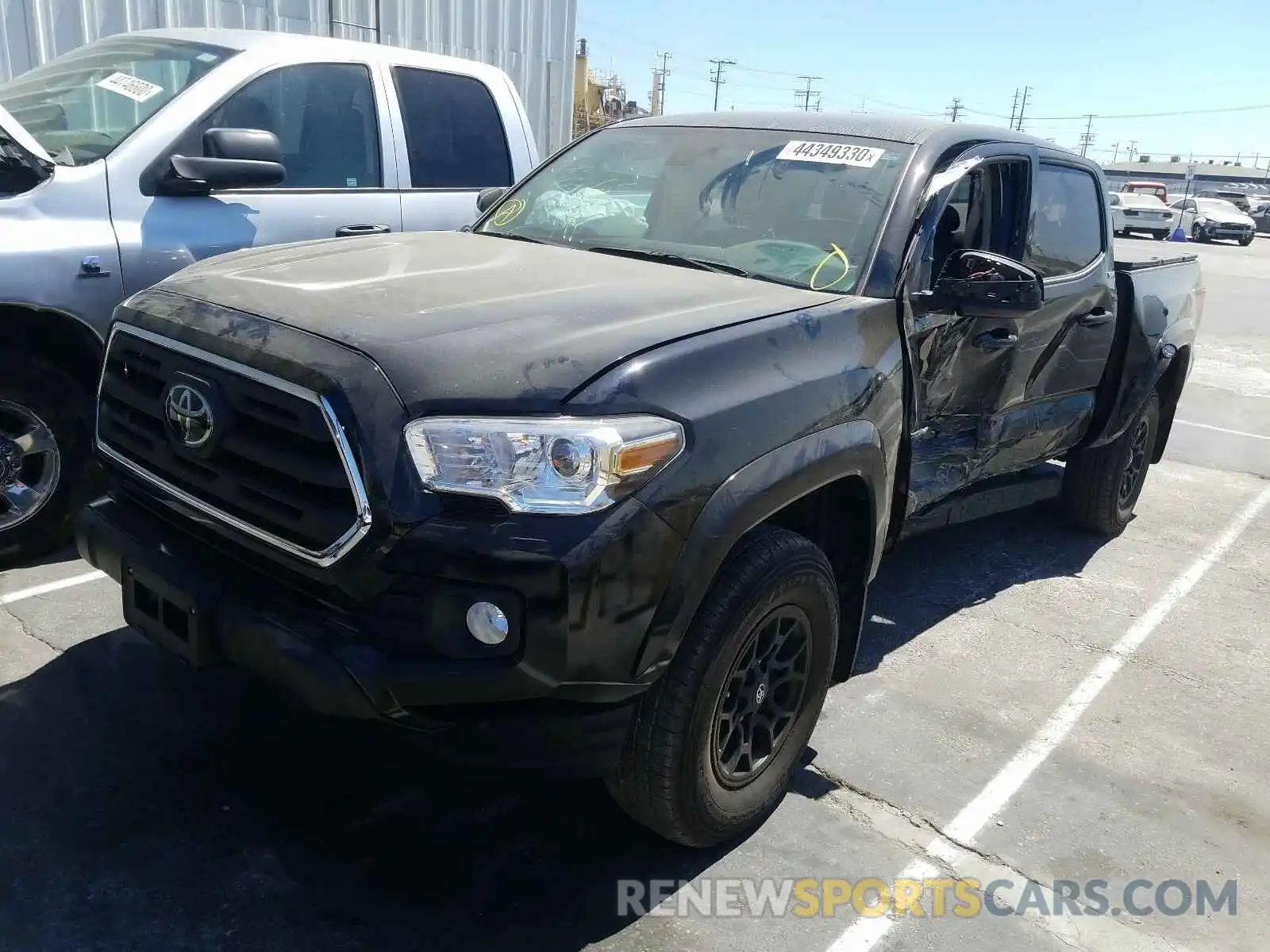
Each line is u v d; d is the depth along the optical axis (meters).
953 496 4.28
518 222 3.98
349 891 2.54
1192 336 5.61
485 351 2.34
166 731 3.10
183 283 2.89
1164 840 3.06
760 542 2.64
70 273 3.87
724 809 2.75
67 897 2.43
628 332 2.49
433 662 2.19
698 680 2.49
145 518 2.75
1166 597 4.98
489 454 2.18
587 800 2.99
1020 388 4.19
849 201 3.44
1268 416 9.41
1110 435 5.11
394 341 2.35
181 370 2.56
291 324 2.48
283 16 9.04
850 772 3.27
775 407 2.58
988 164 3.85
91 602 3.87
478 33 10.77
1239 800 3.31
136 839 2.64
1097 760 3.47
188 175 4.14
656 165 3.92
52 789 2.80
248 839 2.68
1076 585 5.04
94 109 4.40
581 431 2.20
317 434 2.25
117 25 8.06
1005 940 2.60
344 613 2.29
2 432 3.96
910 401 3.26
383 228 5.01
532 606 2.16
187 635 2.48
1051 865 2.90
